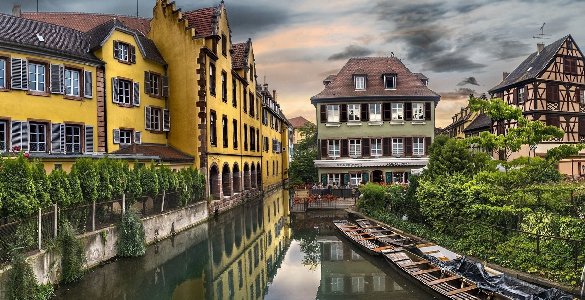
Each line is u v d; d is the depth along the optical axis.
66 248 12.37
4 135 18.31
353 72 38.72
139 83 24.59
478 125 48.88
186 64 26.45
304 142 76.12
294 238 21.59
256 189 39.22
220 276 15.06
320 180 36.78
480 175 15.47
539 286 10.96
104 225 14.94
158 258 16.09
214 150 27.42
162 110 26.14
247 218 26.70
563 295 9.88
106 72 22.56
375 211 24.34
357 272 15.46
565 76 38.44
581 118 38.91
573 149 14.44
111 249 14.94
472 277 12.10
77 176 13.52
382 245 17.81
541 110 37.41
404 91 37.06
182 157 25.14
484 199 15.55
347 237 20.30
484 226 15.01
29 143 19.05
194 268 15.80
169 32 26.88
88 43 22.89
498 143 15.27
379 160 36.38
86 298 11.54
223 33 29.86
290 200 37.06
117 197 15.70
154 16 27.41
